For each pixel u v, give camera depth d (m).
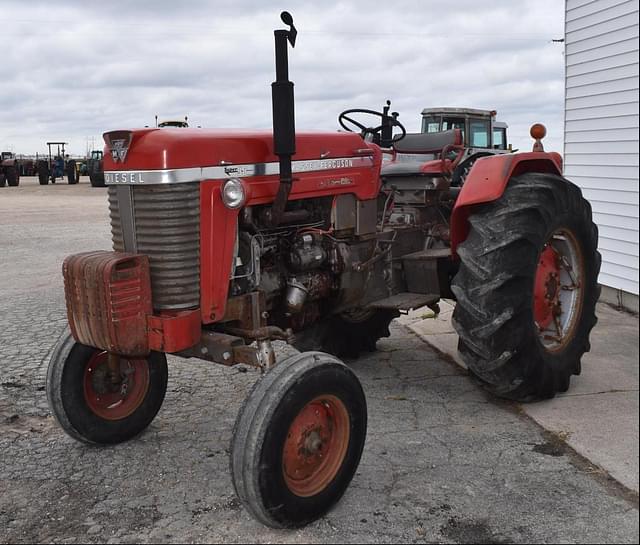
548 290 4.04
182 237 2.98
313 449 2.88
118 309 2.95
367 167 3.94
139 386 3.77
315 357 2.87
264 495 2.64
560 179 4.00
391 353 5.16
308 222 3.71
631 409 3.86
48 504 3.08
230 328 3.29
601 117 6.26
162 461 3.50
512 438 3.58
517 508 2.90
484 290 3.55
